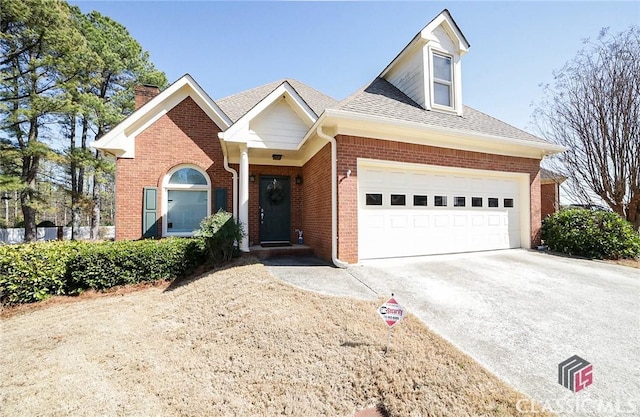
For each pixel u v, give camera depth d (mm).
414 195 8039
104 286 7086
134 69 22422
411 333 3955
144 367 3795
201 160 10500
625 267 7414
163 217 10086
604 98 11273
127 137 9891
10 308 6141
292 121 9016
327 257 7637
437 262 7535
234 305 5145
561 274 6691
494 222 9258
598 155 11484
